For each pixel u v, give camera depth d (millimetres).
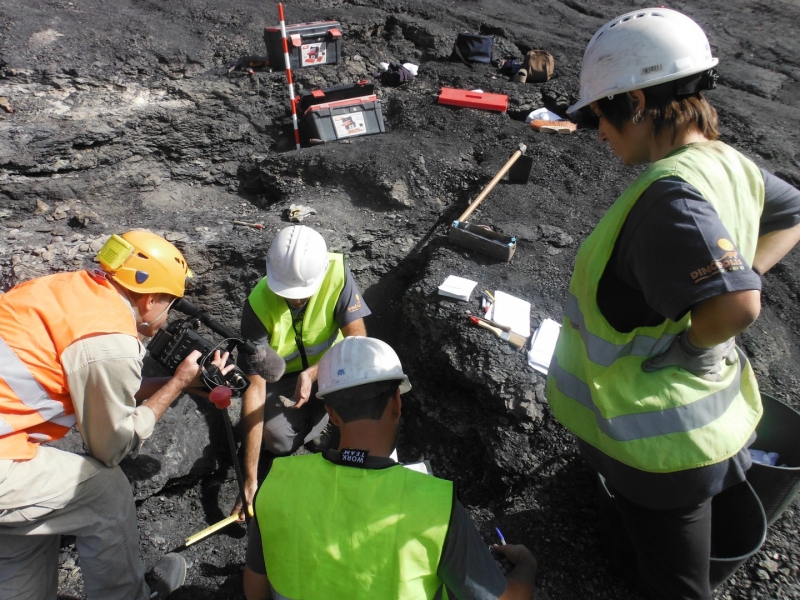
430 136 4770
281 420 2967
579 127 5039
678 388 1615
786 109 5391
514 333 3084
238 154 4957
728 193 1446
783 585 2252
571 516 2551
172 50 5238
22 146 4160
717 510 2145
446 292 3314
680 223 1358
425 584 1451
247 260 3705
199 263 3639
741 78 6082
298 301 2711
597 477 2443
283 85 5203
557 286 3490
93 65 4895
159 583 2402
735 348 1811
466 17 6738
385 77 5570
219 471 3117
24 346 1715
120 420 1849
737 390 1732
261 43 5656
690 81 1476
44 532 1842
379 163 4305
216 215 4203
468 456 3066
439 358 3189
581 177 4410
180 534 2826
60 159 4328
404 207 4211
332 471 1502
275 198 4562
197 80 5125
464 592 1465
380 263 4031
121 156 4590
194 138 4840
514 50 6148
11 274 3291
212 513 2941
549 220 4020
